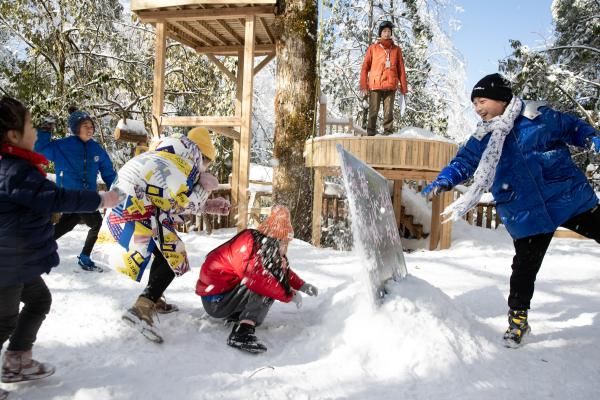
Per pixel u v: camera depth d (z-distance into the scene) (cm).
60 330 272
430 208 1005
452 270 499
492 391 224
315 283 422
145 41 1503
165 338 274
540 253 287
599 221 286
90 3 1260
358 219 273
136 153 527
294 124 750
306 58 752
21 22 1230
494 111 296
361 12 1526
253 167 1421
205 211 320
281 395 209
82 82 1262
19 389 204
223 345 270
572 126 291
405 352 249
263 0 688
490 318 333
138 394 203
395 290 287
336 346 263
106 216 281
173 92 1410
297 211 748
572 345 288
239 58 941
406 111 1575
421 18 1562
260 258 272
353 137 657
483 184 282
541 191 283
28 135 196
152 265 285
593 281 458
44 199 191
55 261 210
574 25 1416
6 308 194
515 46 1227
